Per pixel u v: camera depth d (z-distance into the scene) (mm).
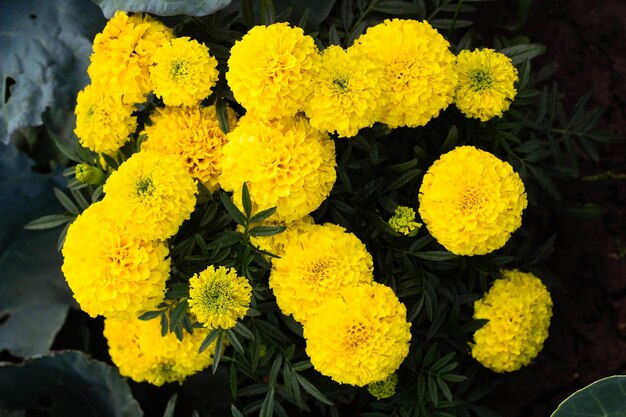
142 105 743
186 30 750
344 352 660
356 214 729
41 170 969
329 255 672
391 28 704
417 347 735
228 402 847
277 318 727
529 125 763
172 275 705
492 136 751
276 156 663
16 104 868
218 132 705
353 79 669
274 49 666
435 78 697
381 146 735
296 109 676
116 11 771
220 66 727
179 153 699
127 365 778
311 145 673
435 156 756
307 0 795
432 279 727
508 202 688
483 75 709
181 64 682
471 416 849
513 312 725
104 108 705
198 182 705
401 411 735
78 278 666
